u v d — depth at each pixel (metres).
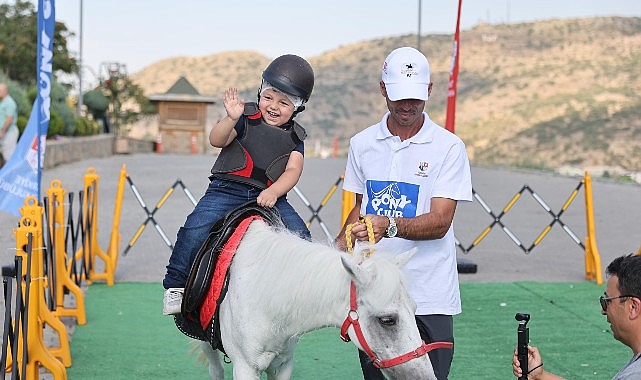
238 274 4.24
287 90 4.50
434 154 4.46
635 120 67.88
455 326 7.82
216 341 4.48
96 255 10.06
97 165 27.30
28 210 5.54
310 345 7.14
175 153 44.22
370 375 4.67
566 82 90.12
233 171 4.59
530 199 18.98
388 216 4.25
